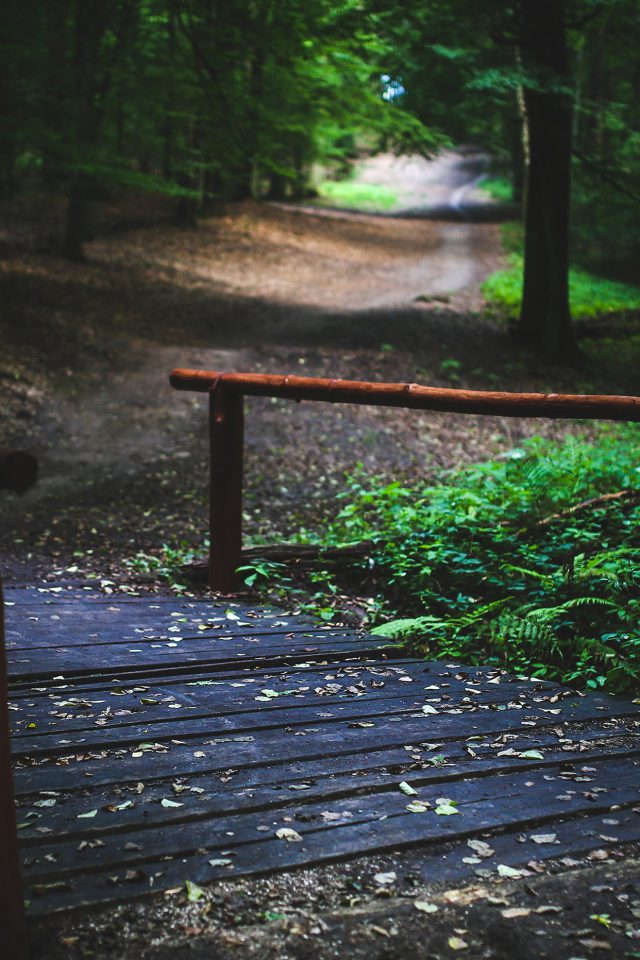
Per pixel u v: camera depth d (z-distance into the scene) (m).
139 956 2.35
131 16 18.42
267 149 18.53
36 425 13.53
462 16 16.09
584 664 5.22
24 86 17.75
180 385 7.11
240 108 16.62
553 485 7.99
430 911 2.54
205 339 18.70
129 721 3.99
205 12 14.43
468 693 4.56
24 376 14.96
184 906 2.55
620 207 19.98
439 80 16.55
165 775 3.39
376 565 7.43
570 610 5.77
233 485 7.04
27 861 2.72
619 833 3.00
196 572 7.44
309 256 28.95
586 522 7.23
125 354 17.03
